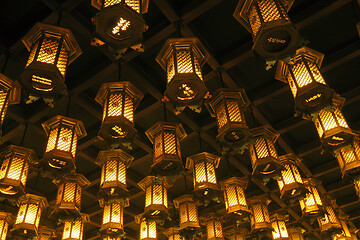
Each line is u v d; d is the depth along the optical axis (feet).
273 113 25.67
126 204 21.36
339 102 17.57
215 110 17.78
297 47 12.19
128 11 10.93
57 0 16.96
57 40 13.51
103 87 16.60
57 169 17.16
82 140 25.36
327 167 30.60
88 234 38.88
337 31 20.35
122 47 11.77
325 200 31.14
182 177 30.71
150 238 24.95
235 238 32.40
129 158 21.30
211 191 19.90
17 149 18.94
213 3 17.43
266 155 19.08
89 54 20.27
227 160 27.63
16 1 17.61
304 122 25.41
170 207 33.81
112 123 15.42
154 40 18.93
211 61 20.52
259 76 22.71
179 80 13.28
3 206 29.35
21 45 18.53
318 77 14.94
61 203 21.08
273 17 12.25
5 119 23.41
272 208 35.76
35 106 23.04
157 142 18.37
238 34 20.17
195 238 23.73
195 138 27.20
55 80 12.66
